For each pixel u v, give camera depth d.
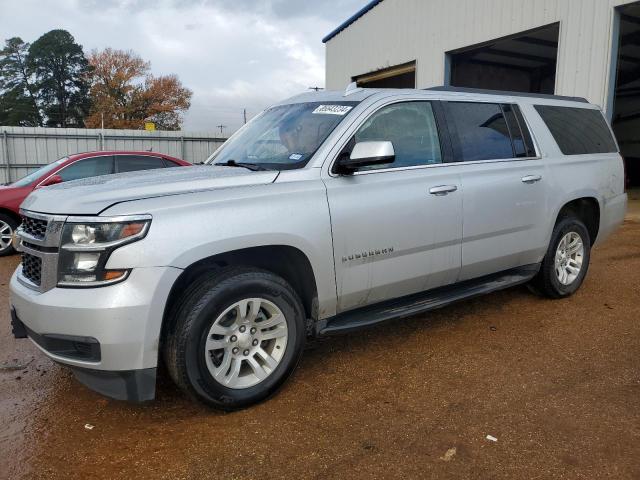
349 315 3.74
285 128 3.97
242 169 3.56
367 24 18.22
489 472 2.60
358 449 2.80
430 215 3.86
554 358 3.90
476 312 4.93
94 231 2.77
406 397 3.35
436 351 4.05
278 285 3.22
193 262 2.91
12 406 3.31
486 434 2.92
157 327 2.82
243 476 2.60
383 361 3.89
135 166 9.10
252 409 3.22
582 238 5.21
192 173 3.47
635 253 7.39
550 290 5.07
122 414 3.20
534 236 4.67
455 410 3.18
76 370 2.97
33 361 4.00
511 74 20.95
